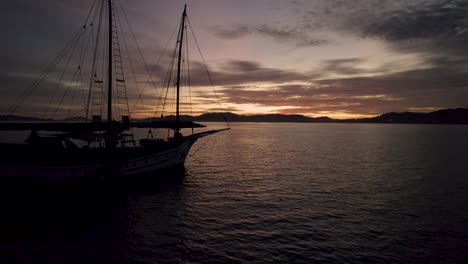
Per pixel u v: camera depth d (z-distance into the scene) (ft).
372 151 198.08
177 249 39.96
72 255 37.32
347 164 132.46
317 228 49.85
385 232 48.65
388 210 61.41
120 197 67.31
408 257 39.52
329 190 79.56
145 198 67.00
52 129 61.52
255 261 37.04
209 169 114.21
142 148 79.30
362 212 59.67
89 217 52.80
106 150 69.72
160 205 61.57
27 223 48.91
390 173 108.58
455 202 68.33
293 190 79.00
